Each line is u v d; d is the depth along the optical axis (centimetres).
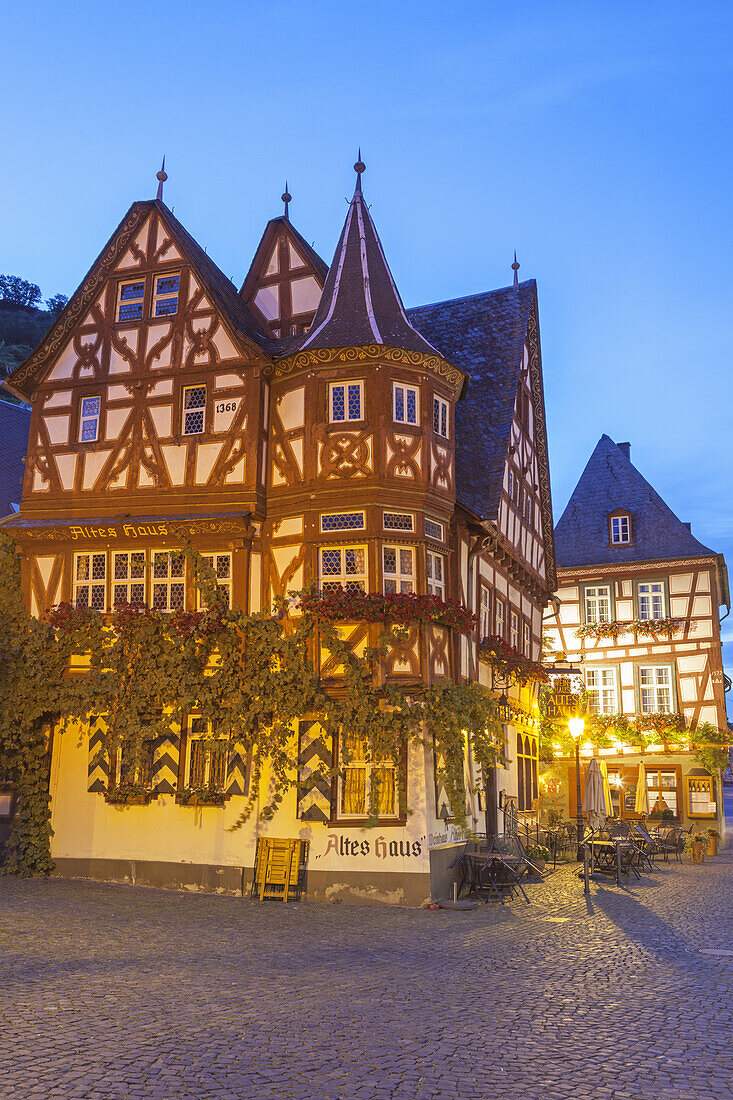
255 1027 731
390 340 1730
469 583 1919
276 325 2062
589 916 1410
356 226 1945
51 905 1384
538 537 2580
